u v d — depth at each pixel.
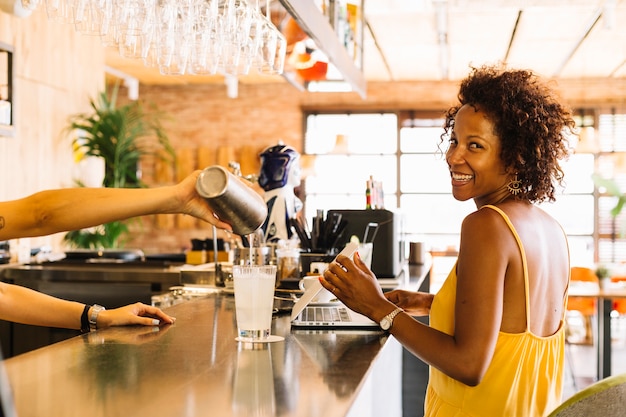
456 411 1.82
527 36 8.60
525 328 1.77
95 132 7.27
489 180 1.86
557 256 1.93
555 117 1.88
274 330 2.01
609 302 6.10
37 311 1.97
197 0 2.79
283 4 2.80
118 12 2.74
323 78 4.44
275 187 3.63
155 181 12.11
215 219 1.77
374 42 8.91
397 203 11.69
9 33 6.45
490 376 1.77
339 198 11.80
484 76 1.89
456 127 1.90
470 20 7.81
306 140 11.87
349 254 1.90
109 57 9.68
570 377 7.30
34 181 6.84
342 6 4.24
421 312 2.32
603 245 11.19
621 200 9.32
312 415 1.12
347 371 1.46
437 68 10.59
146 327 1.98
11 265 4.36
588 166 11.27
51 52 7.11
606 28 7.24
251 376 1.39
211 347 1.69
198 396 1.22
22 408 1.14
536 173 1.85
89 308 2.01
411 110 11.69
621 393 1.54
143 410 1.13
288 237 3.61
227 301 2.64
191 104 12.09
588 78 11.30
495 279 1.68
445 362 1.68
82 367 1.45
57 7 2.64
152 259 4.89
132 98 11.45
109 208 1.67
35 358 1.53
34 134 6.84
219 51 2.97
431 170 11.66
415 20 7.80
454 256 11.54
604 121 11.30
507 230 1.72
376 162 11.75
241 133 11.98
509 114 1.82
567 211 11.27
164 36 2.83
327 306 2.41
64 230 1.69
